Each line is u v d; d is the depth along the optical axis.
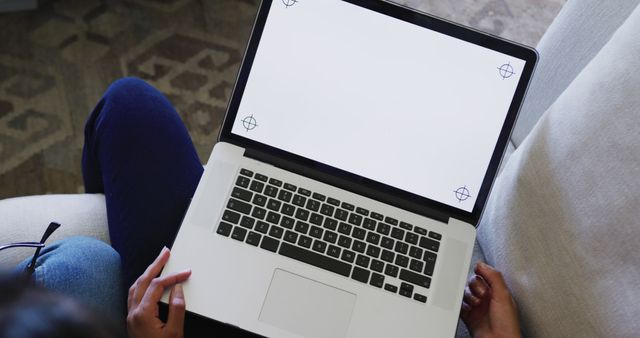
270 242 0.75
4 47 1.39
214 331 0.84
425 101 0.77
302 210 0.78
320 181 0.80
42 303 0.30
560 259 0.70
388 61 0.77
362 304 0.74
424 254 0.77
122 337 0.34
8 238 0.80
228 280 0.73
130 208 0.82
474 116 0.77
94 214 0.87
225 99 1.42
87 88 1.39
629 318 0.61
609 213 0.64
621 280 0.63
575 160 0.69
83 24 1.44
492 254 0.82
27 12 1.43
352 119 0.78
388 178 0.80
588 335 0.65
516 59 0.75
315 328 0.72
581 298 0.66
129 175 0.83
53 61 1.40
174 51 1.45
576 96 0.71
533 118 0.93
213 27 1.50
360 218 0.78
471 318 0.79
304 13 0.76
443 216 0.79
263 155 0.80
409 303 0.75
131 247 0.82
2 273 0.30
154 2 1.50
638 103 0.63
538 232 0.73
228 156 0.79
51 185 1.29
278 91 0.78
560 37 0.87
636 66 0.64
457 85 0.77
